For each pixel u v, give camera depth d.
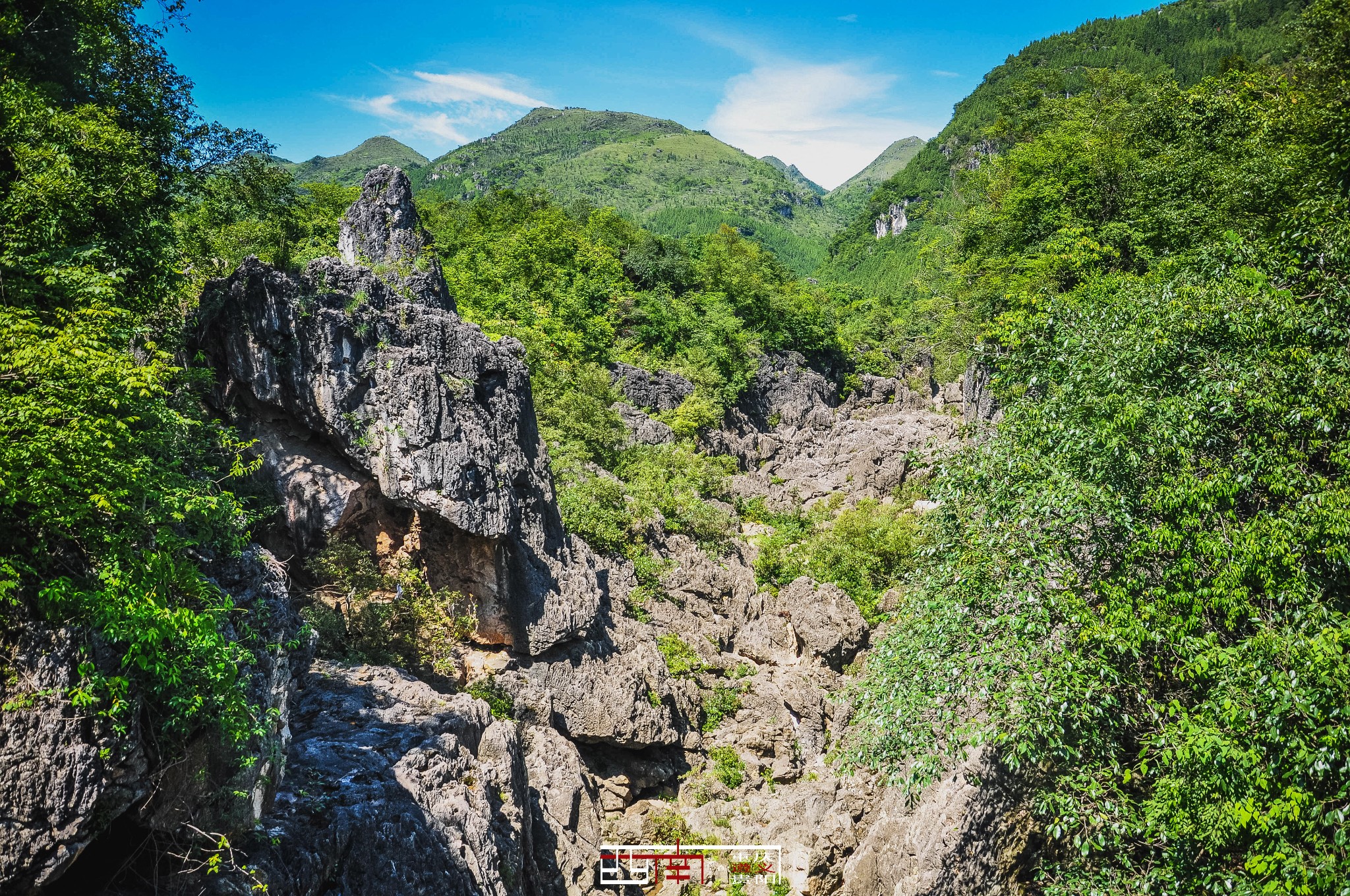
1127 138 59.00
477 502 32.56
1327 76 45.12
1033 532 21.36
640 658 38.09
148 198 28.47
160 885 15.40
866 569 53.00
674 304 99.56
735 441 82.56
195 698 15.03
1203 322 21.80
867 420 94.56
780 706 40.12
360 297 32.03
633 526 48.03
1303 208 24.75
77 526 14.27
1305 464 20.33
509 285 77.25
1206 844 17.81
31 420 14.02
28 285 19.23
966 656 21.58
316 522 31.25
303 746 22.48
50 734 12.73
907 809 27.44
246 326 30.42
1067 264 50.62
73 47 28.25
